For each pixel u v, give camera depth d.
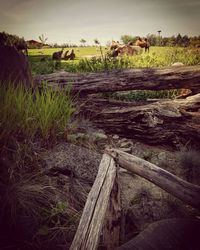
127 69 4.25
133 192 2.62
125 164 2.10
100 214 1.64
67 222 2.11
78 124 3.68
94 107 4.00
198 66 4.20
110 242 1.96
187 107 4.05
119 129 3.82
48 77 4.13
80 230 1.53
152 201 2.50
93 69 6.05
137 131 3.74
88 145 3.22
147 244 1.62
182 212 2.40
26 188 2.18
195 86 4.20
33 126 2.71
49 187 2.33
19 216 2.03
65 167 2.58
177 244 1.61
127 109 3.84
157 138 3.71
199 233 1.69
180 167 3.19
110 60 6.43
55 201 2.24
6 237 1.91
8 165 2.29
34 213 2.10
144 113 3.74
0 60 3.20
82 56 10.73
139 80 4.14
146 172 1.96
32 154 2.58
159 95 5.09
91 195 1.78
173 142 3.70
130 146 3.59
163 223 1.80
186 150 3.48
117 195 2.07
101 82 4.11
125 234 2.20
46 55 10.69
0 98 2.55
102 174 1.98
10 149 2.38
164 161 3.29
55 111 2.88
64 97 3.12
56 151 2.79
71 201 2.31
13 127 2.50
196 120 3.84
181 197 1.78
